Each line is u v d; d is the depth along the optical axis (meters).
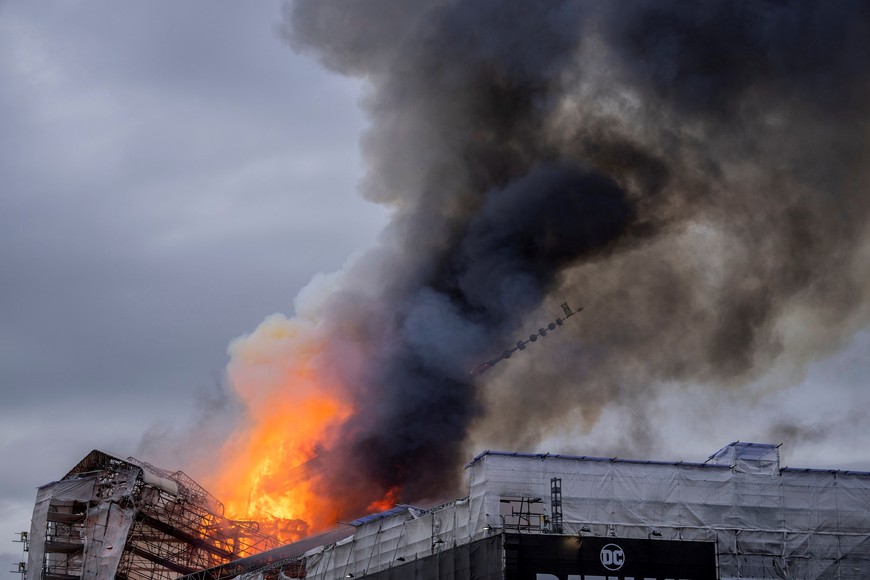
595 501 82.75
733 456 87.62
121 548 117.94
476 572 79.00
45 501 121.25
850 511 86.56
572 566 77.62
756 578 83.25
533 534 77.75
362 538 96.69
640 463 84.38
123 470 121.75
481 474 83.19
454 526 85.75
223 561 124.81
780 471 86.44
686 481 84.62
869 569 85.50
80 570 123.06
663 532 82.88
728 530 83.75
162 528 121.69
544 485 82.62
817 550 85.12
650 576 78.81
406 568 87.81
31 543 121.00
